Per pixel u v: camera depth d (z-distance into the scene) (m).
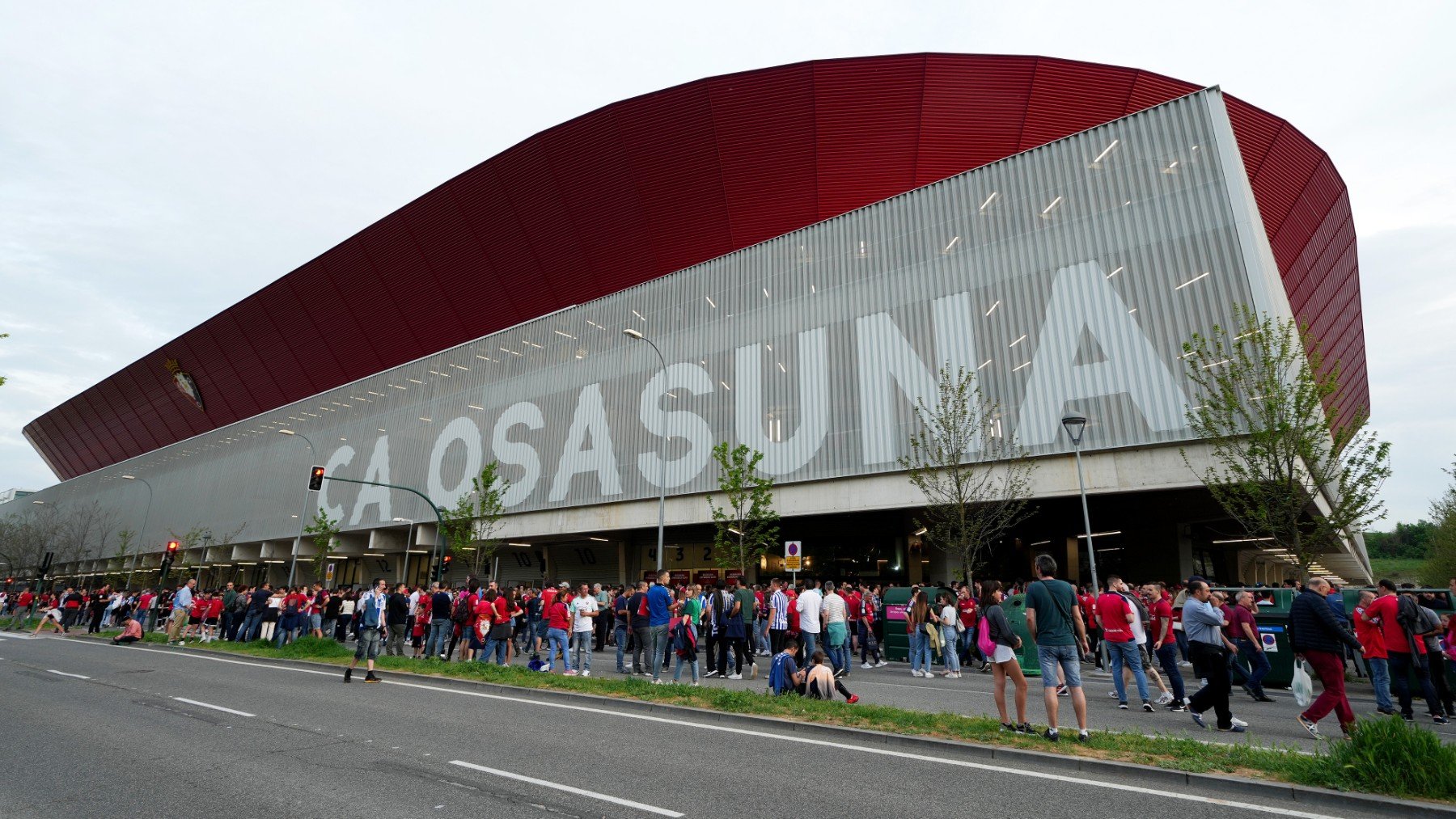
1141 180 21.47
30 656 18.67
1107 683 14.45
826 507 25.45
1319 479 16.33
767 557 35.09
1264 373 17.02
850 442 25.36
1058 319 21.94
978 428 22.47
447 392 42.03
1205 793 5.82
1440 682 10.87
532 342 38.28
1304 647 8.27
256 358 62.22
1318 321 48.31
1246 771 6.18
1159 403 19.64
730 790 5.92
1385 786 5.54
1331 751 6.07
